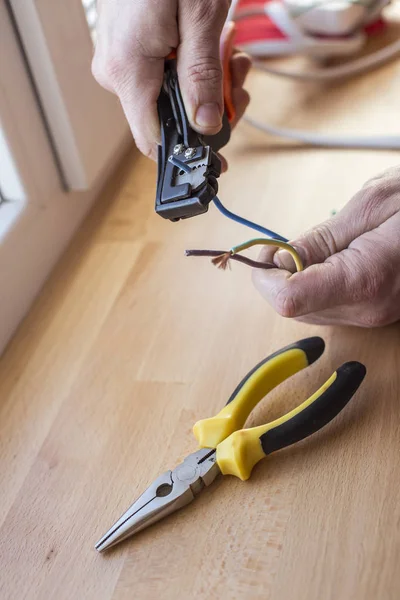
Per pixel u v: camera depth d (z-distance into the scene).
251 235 0.73
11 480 0.53
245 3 1.06
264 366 0.53
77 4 0.71
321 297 0.52
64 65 0.69
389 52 0.98
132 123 0.54
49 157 0.72
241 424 0.52
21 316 0.68
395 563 0.43
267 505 0.48
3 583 0.47
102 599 0.45
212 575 0.45
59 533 0.49
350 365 0.51
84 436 0.56
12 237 0.66
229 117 0.64
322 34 1.01
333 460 0.49
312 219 0.73
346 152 0.83
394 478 0.47
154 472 0.52
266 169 0.83
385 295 0.53
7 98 0.64
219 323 0.63
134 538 0.48
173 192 0.46
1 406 0.60
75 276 0.73
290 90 0.97
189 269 0.70
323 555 0.44
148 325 0.65
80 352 0.63
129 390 0.59
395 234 0.52
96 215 0.81
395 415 0.51
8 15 0.64
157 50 0.53
